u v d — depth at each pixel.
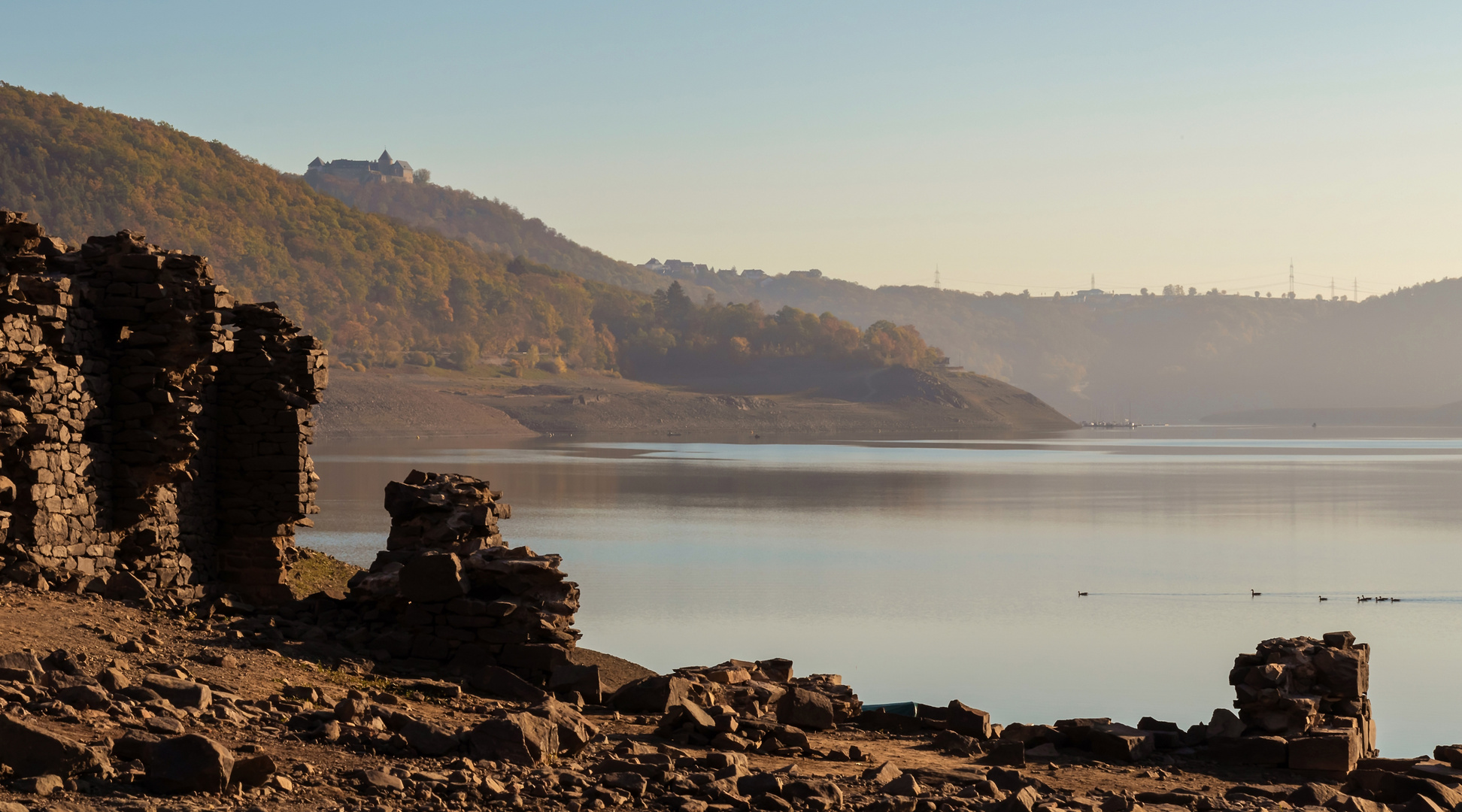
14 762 11.29
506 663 23.20
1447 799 17.23
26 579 22.42
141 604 23.33
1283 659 22.83
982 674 50.91
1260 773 20.61
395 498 26.25
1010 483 164.12
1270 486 161.88
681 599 68.56
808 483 157.75
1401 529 111.50
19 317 23.73
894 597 71.38
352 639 23.58
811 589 73.69
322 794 12.49
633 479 158.75
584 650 33.31
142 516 27.44
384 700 19.12
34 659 15.29
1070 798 16.39
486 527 26.14
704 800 14.31
